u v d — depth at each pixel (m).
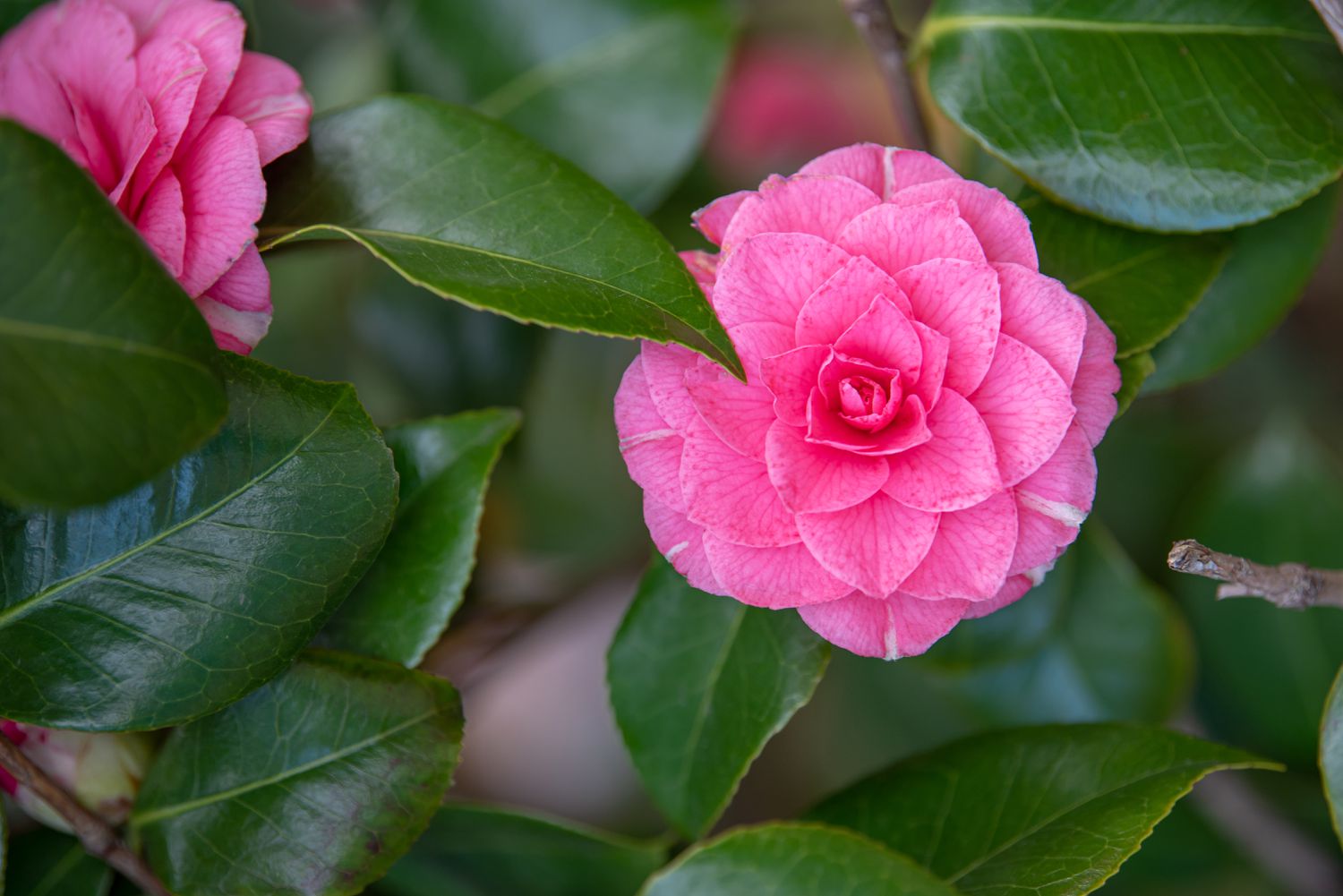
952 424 0.59
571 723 0.90
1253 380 0.81
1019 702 0.70
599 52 0.69
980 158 0.68
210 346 0.57
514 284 0.60
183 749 0.62
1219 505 0.72
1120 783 0.62
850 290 0.59
